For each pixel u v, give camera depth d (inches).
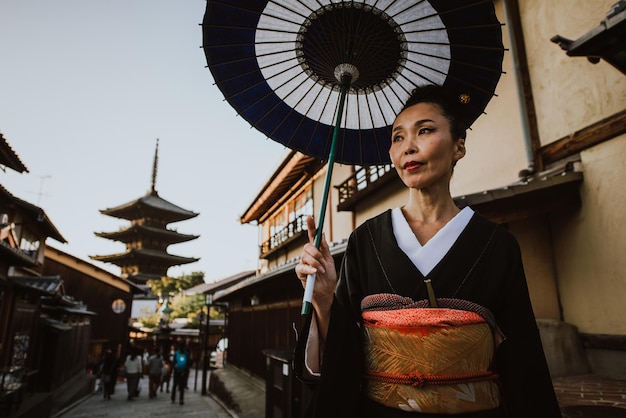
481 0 51.9
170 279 2062.0
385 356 37.4
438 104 44.6
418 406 34.5
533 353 36.8
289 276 375.6
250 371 539.2
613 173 184.5
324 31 57.7
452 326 35.1
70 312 603.5
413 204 44.6
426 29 55.0
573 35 214.2
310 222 46.8
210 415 458.9
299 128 70.1
